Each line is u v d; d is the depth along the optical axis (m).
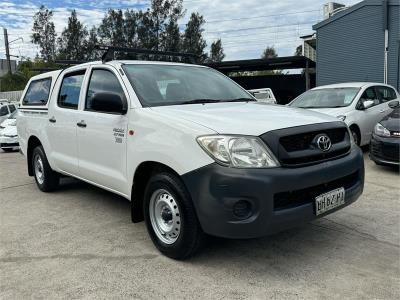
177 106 4.32
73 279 3.65
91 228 4.94
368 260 3.85
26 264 3.98
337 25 18.88
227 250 4.14
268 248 4.17
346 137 4.13
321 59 19.70
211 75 5.40
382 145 7.21
